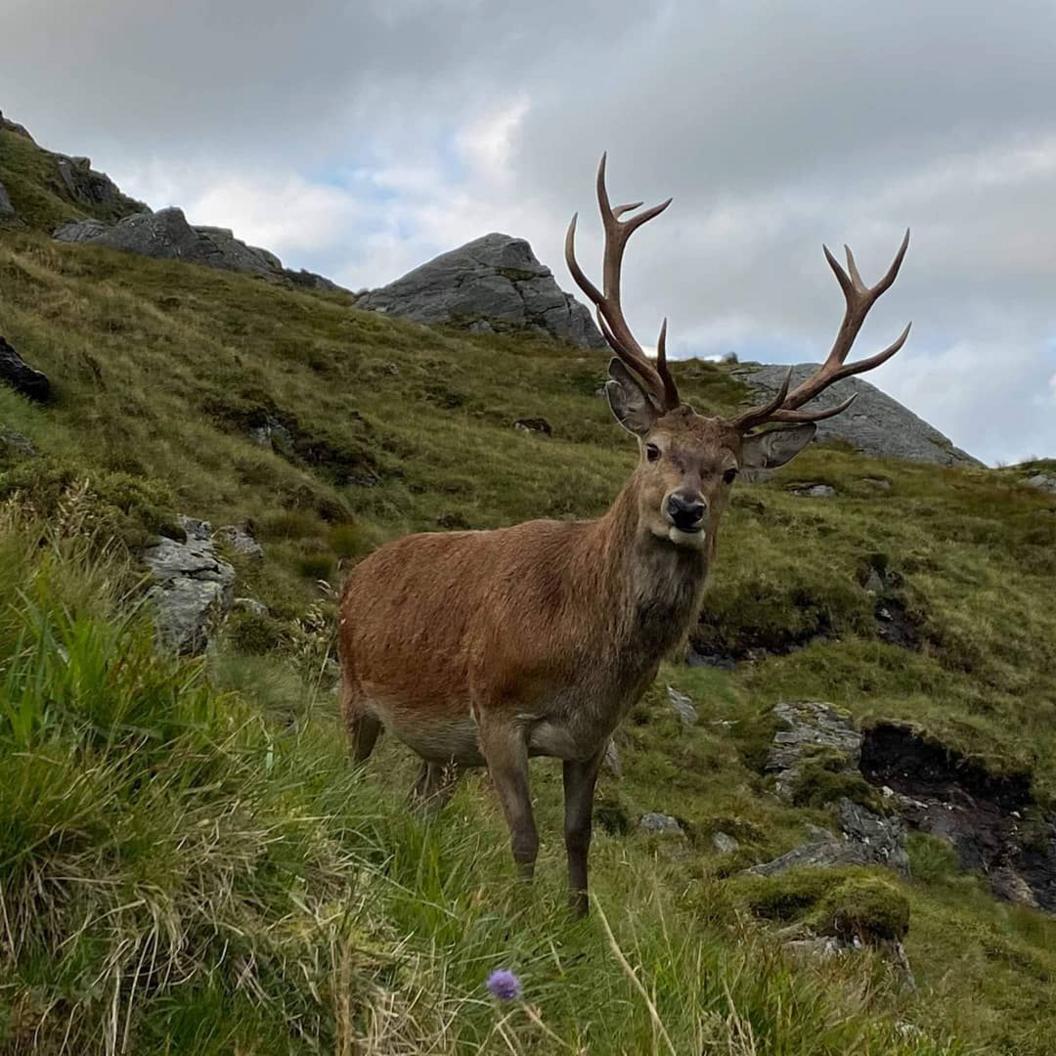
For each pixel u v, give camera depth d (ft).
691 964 13.04
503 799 16.74
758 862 44.24
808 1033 12.67
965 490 117.29
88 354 67.00
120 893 9.18
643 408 18.31
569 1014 11.27
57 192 198.70
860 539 92.68
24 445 43.88
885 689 72.28
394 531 73.36
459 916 11.63
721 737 59.67
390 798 14.96
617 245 19.49
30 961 8.71
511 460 93.15
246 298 137.28
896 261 19.74
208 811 10.34
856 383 162.81
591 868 22.29
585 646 16.40
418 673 18.51
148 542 33.12
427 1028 9.69
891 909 28.91
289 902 10.18
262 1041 8.95
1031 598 92.48
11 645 11.08
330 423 85.20
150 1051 8.58
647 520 16.19
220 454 64.18
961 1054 15.24
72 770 9.52
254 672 27.32
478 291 193.16
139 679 11.02
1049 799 64.28
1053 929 52.13
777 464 18.81
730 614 74.54
